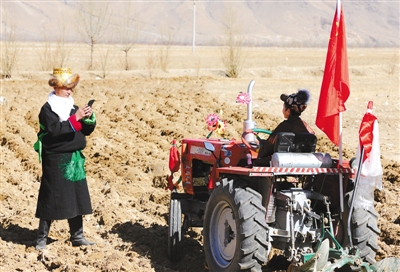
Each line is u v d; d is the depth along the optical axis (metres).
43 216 8.15
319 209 7.04
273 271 7.52
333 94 6.84
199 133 15.30
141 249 8.30
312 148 6.88
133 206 10.36
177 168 8.33
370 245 6.77
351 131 15.52
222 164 7.52
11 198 10.66
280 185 7.04
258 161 7.04
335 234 6.96
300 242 6.72
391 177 11.75
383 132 15.54
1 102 18.73
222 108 18.42
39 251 8.16
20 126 15.92
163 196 10.67
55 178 8.11
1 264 7.57
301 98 6.95
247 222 6.42
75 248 8.30
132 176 12.00
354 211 6.77
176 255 7.91
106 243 8.53
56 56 28.45
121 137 15.10
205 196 8.25
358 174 6.50
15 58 27.19
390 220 9.55
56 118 8.05
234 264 6.52
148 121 16.59
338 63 6.82
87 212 8.30
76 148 8.20
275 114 17.78
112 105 18.61
